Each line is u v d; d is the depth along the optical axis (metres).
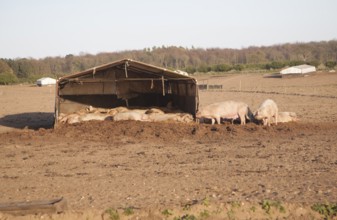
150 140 18.61
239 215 9.26
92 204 9.84
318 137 18.36
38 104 43.97
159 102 28.64
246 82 74.69
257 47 175.25
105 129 20.72
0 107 40.56
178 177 12.11
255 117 20.97
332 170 12.53
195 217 9.07
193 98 23.41
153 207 9.41
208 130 20.05
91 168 13.64
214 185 11.16
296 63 117.19
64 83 24.75
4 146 18.00
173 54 156.50
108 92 25.77
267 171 12.60
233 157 14.78
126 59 22.39
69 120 23.08
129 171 13.03
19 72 131.75
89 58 137.50
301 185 10.99
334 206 9.33
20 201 10.08
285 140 17.83
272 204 9.41
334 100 35.94
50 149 17.19
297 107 31.38
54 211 9.30
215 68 122.44
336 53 156.88
